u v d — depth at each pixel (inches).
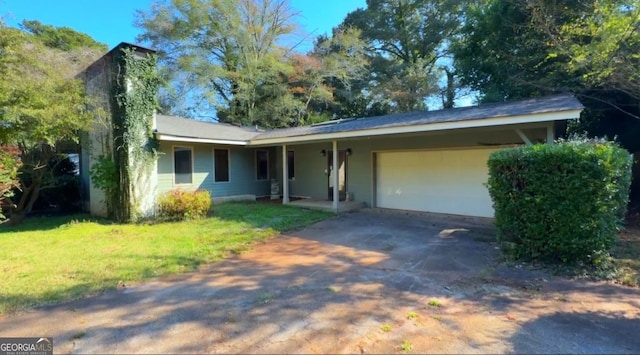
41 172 373.7
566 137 378.9
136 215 356.5
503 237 207.5
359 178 451.8
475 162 349.7
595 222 173.0
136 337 114.3
